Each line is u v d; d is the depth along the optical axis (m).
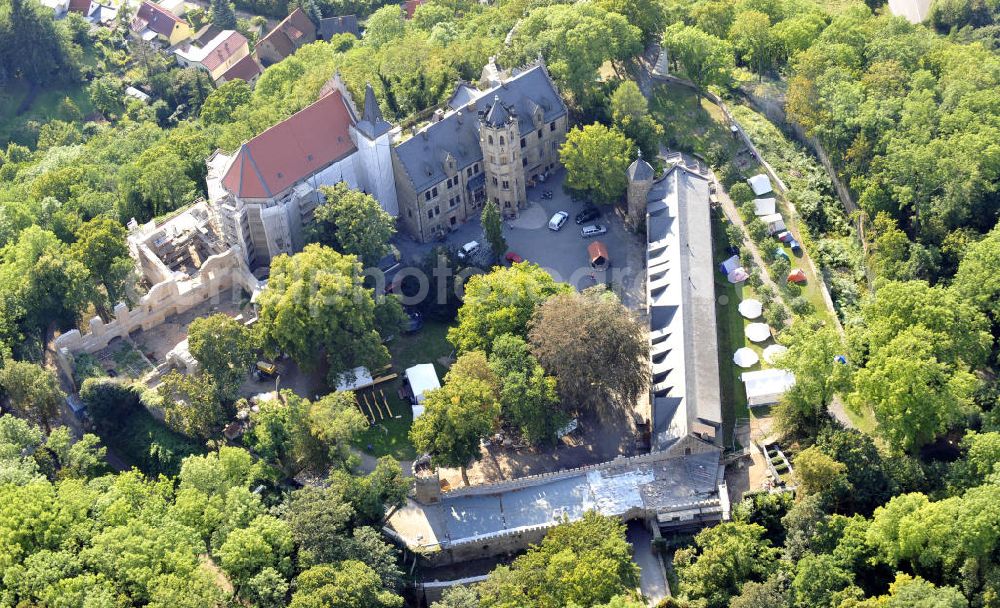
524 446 181.00
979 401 174.25
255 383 190.75
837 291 199.25
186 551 149.00
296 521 153.50
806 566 148.25
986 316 185.00
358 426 169.62
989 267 183.88
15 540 149.75
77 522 154.75
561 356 174.25
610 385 176.50
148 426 182.62
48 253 199.88
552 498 169.50
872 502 160.12
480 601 147.25
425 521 168.00
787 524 158.00
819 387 169.50
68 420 188.75
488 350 184.75
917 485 160.62
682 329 184.88
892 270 196.75
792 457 171.12
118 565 146.38
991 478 152.12
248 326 198.12
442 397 169.38
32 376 178.88
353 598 142.50
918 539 146.50
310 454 170.88
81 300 196.25
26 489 155.88
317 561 150.88
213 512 156.50
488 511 168.62
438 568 165.75
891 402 164.50
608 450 179.62
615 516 165.00
